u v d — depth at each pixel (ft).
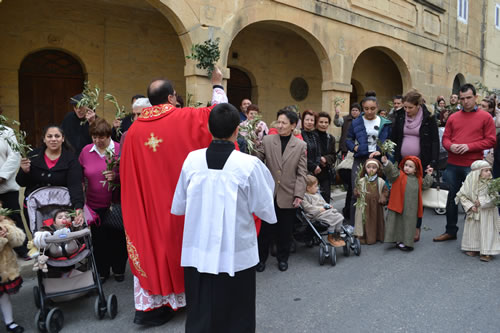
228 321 8.37
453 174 18.22
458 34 51.42
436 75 47.83
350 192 21.76
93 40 30.60
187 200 8.45
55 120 30.48
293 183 14.65
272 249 16.96
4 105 27.58
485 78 59.21
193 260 8.48
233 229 8.12
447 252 17.10
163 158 10.74
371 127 18.88
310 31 32.55
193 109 11.09
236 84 40.19
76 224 11.82
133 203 10.96
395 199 17.24
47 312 10.98
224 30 26.91
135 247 10.85
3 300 10.78
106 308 11.55
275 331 10.78
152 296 10.95
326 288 13.51
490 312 11.73
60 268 11.82
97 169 13.47
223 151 8.34
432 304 12.25
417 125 17.98
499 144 19.45
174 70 34.76
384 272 14.89
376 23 38.32
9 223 10.85
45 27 28.63
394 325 11.03
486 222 16.05
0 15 26.94
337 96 35.29
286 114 14.69
